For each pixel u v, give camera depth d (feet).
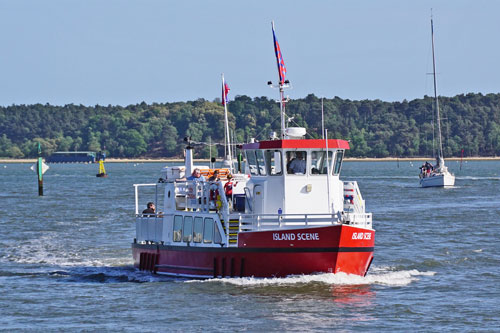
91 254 619.67
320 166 444.14
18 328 375.45
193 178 489.67
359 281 439.63
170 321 380.78
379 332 360.69
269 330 363.56
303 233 422.00
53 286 475.31
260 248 428.15
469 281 476.95
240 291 425.28
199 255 456.04
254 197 448.65
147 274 500.74
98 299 431.43
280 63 462.60
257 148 449.89
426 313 393.09
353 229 423.23
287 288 426.51
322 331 362.12
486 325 372.58
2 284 485.15
